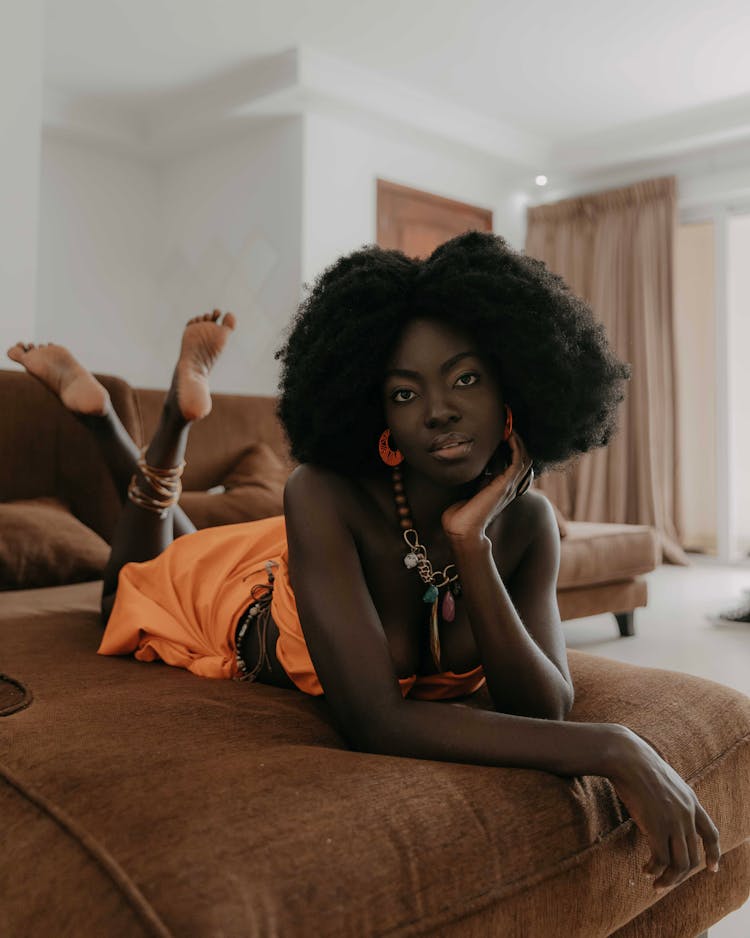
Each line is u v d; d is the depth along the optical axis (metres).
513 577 1.09
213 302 5.59
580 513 5.84
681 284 5.91
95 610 1.73
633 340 5.80
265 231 5.25
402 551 1.00
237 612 1.23
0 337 3.14
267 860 0.63
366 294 0.90
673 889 0.97
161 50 4.65
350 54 4.69
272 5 4.16
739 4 4.06
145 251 5.98
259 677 1.22
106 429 1.62
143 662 1.33
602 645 3.20
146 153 5.77
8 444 2.15
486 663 0.92
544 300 0.90
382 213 5.44
